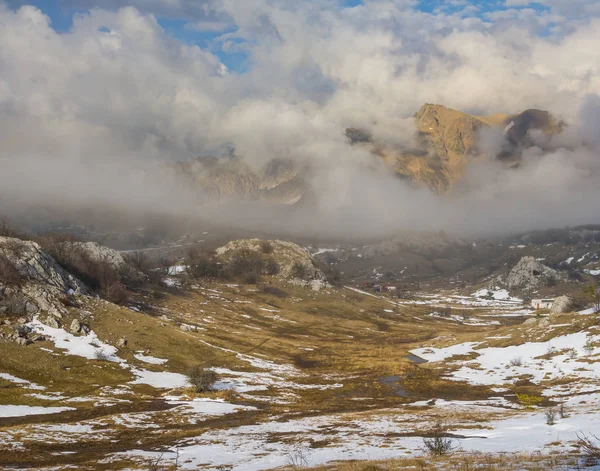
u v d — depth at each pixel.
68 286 181.50
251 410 109.81
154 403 112.81
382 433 77.38
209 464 58.78
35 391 112.69
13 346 133.88
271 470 49.84
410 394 130.25
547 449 50.34
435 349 196.50
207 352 169.00
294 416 103.50
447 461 45.03
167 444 76.06
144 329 173.12
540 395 116.06
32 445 73.69
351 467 44.25
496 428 73.19
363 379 150.62
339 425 89.12
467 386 136.25
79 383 122.69
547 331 177.62
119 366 139.00
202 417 100.50
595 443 51.84
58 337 147.00
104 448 73.69
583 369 133.25
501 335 194.25
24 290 160.00
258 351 190.50
